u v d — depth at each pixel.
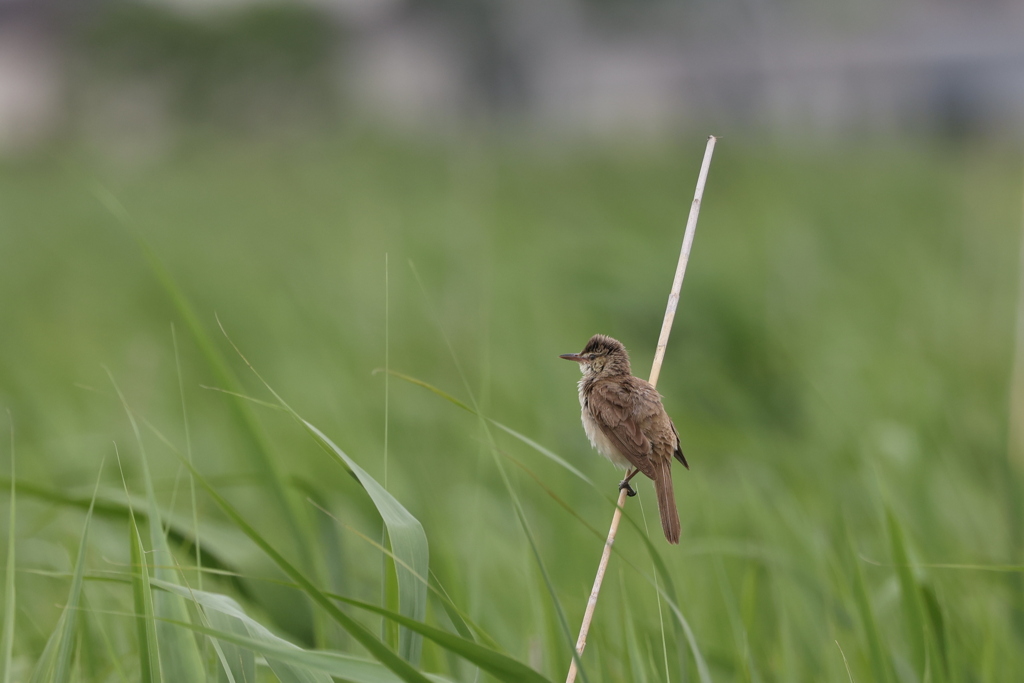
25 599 7.27
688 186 36.47
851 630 6.75
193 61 75.06
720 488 10.41
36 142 62.44
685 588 7.65
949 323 15.05
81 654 5.73
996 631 6.70
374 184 38.81
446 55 81.44
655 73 79.44
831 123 69.81
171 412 12.66
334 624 6.51
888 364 13.01
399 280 16.48
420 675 3.83
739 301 14.27
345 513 8.80
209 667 5.48
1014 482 8.53
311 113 78.19
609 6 79.88
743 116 74.94
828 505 8.99
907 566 5.84
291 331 14.77
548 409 11.51
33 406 11.93
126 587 7.09
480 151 41.09
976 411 11.51
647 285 15.45
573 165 46.19
